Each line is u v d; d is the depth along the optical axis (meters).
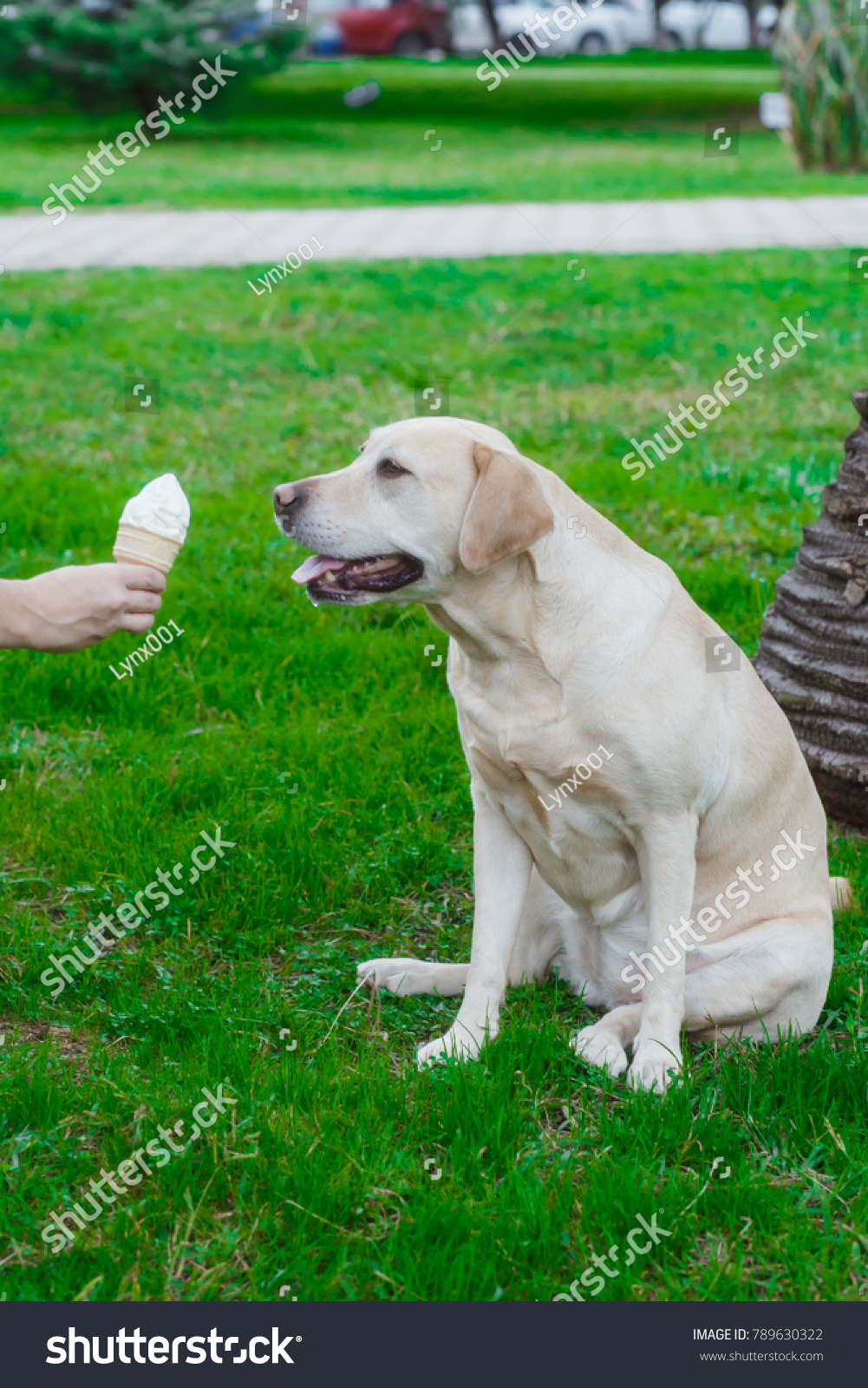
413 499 3.21
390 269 13.39
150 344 10.70
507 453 3.21
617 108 28.89
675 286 12.55
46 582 2.75
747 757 3.49
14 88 24.14
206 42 23.67
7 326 11.02
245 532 7.08
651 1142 3.02
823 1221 2.81
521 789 3.40
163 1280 2.65
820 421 8.72
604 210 17.41
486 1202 2.82
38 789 4.74
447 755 5.07
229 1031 3.44
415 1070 3.30
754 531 6.90
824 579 4.74
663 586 3.36
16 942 3.85
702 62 40.41
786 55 20.16
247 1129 3.02
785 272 13.10
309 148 23.30
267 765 4.95
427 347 10.61
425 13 39.06
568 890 3.59
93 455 8.24
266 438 8.53
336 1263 2.69
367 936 4.10
